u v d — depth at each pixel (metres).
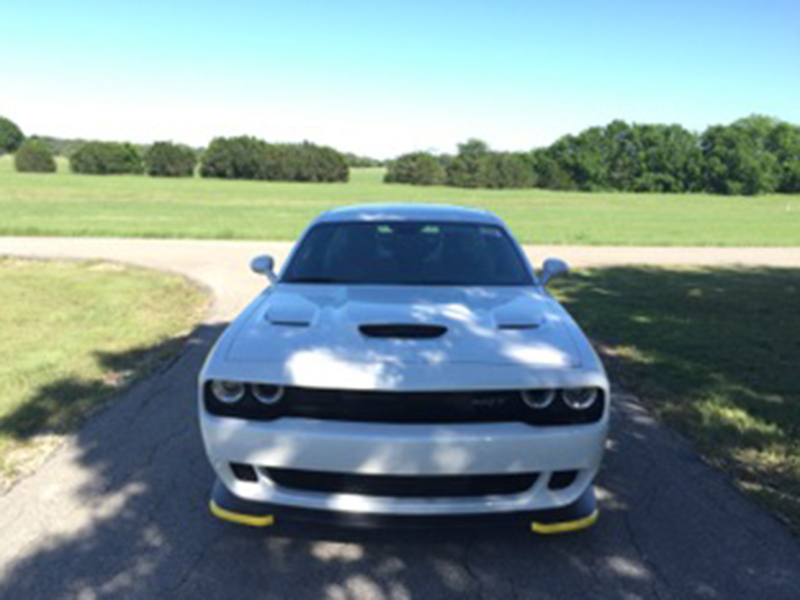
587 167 91.56
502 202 53.00
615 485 3.42
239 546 2.81
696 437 4.06
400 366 2.50
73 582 2.56
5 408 4.36
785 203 63.16
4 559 2.70
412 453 2.38
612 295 9.67
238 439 2.49
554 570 2.66
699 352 6.17
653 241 20.77
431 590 2.53
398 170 88.31
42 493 3.25
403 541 2.84
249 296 8.93
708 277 12.05
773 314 8.21
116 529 2.94
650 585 2.57
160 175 87.19
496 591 2.53
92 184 59.94
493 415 2.48
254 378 2.49
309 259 3.87
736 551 2.81
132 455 3.71
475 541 2.86
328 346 2.65
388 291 3.42
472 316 3.01
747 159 84.25
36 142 87.19
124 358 5.62
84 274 10.89
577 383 2.50
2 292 8.91
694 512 3.14
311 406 2.49
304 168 86.94
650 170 91.50
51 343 6.09
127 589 2.52
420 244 3.97
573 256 15.88
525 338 2.77
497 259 3.90
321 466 2.44
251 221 25.20
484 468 2.42
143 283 9.97
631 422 4.32
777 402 4.72
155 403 4.53
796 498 3.28
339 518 2.52
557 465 2.48
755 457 3.78
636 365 5.71
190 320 7.29
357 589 2.53
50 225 20.80
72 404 4.46
